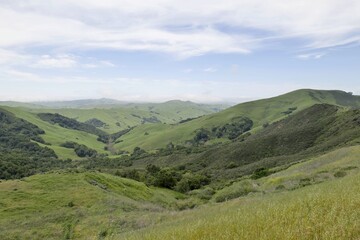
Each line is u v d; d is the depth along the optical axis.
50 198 57.78
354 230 7.29
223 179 108.75
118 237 18.19
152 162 196.38
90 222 44.34
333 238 7.02
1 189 62.69
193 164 163.25
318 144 123.56
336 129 130.25
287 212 10.09
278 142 146.12
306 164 62.66
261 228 8.80
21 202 55.84
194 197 72.88
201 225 10.91
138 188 81.00
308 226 7.72
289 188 39.19
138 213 48.03
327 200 10.91
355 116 131.00
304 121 180.38
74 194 60.09
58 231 42.84
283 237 7.48
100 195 59.91
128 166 189.75
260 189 51.66
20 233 42.50
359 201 9.83
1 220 48.00
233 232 8.85
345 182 17.47
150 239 11.87
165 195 86.19
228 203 34.56
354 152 55.22
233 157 149.62
